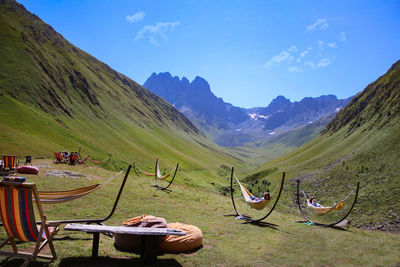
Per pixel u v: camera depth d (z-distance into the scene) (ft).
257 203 47.19
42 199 22.86
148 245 19.35
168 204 47.65
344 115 530.27
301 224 49.24
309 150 466.70
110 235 25.90
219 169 531.50
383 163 231.71
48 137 203.51
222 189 327.88
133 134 421.18
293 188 269.64
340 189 222.69
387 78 467.52
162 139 547.08
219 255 22.98
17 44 311.27
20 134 163.84
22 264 16.47
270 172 427.33
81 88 405.80
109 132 343.67
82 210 34.47
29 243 20.54
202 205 53.11
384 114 337.11
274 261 23.12
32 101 247.29
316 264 23.44
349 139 371.97
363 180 220.64
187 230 24.68
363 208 169.68
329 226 51.78
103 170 96.37
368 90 538.06
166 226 23.04
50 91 293.23
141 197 50.72
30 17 538.88
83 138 256.32
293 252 27.02
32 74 282.56
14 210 16.25
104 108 427.74
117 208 38.52
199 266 20.10
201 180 343.05
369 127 346.74
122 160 262.88
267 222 45.27
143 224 22.77
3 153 113.19
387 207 160.35
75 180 59.31
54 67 362.53
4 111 196.44
